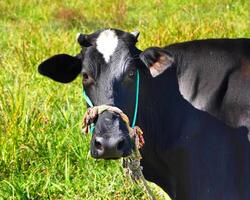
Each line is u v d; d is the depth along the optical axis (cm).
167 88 602
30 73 1157
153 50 564
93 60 554
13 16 2038
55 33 1566
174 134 597
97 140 525
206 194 584
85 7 2086
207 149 584
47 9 2055
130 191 795
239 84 586
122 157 548
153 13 1947
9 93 980
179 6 1972
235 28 1421
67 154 852
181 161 595
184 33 1307
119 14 1906
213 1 1922
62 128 912
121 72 550
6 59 1305
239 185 578
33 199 793
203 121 587
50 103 975
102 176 820
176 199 608
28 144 867
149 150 614
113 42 558
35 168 827
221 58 597
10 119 895
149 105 602
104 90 547
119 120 536
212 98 589
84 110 923
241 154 578
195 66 601
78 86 1066
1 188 802
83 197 795
